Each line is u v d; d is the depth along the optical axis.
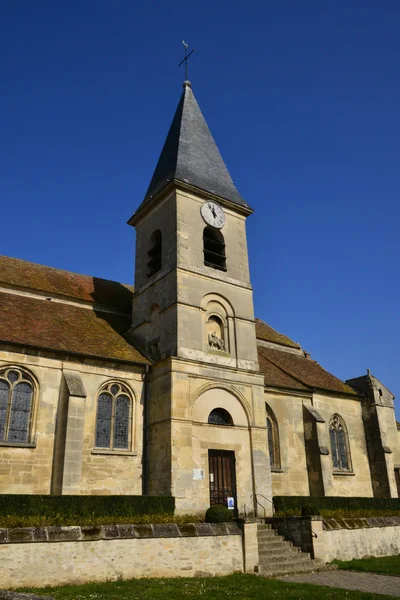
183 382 21.27
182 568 15.05
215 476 21.20
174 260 23.67
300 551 18.42
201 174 26.80
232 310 24.77
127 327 26.78
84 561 13.53
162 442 20.53
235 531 16.53
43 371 19.69
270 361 30.47
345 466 28.69
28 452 18.42
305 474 25.95
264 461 22.75
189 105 30.58
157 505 17.84
